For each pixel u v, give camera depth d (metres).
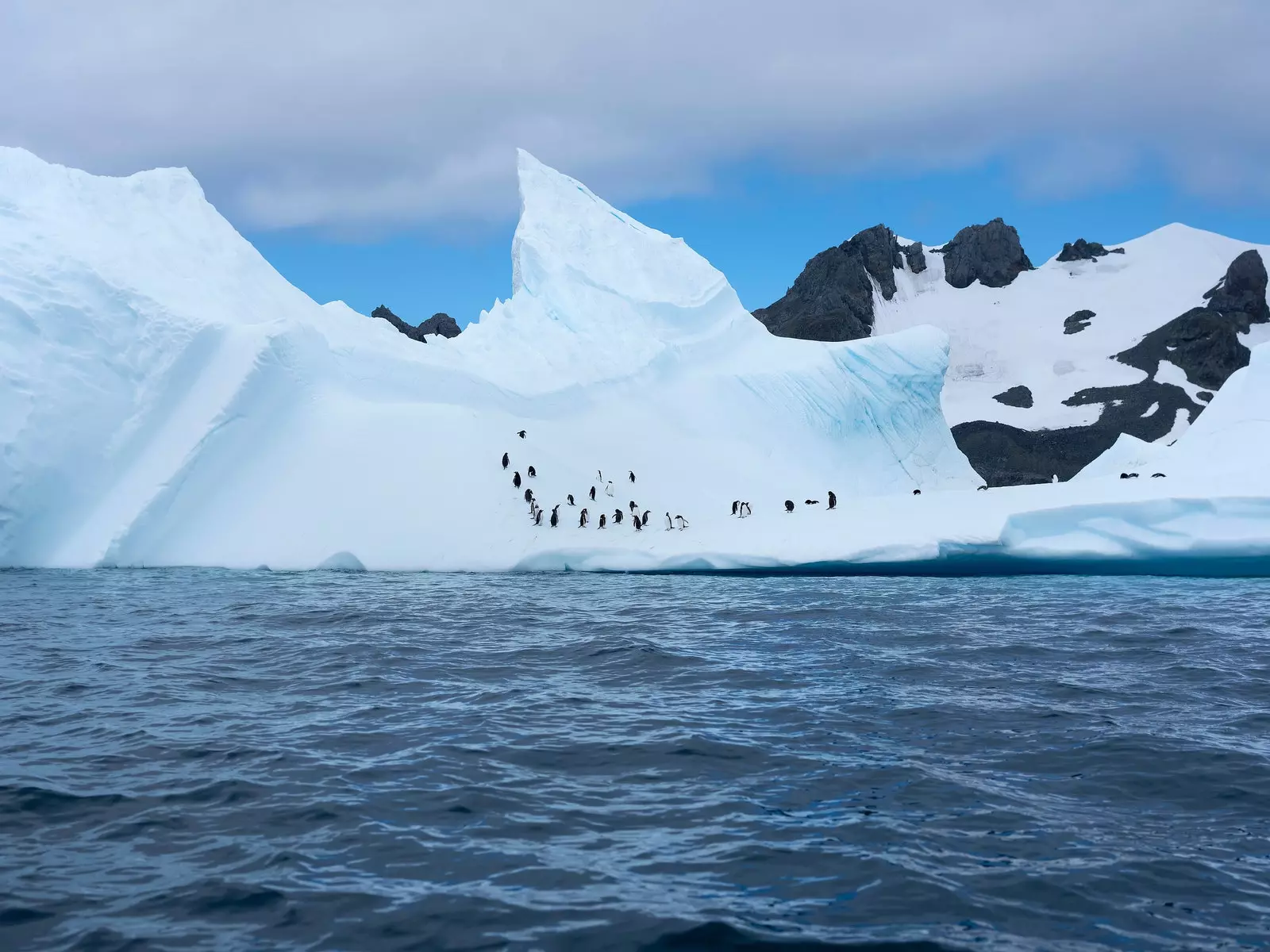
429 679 14.64
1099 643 17.61
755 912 6.71
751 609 22.44
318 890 7.04
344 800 8.92
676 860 7.59
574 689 13.87
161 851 7.75
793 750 10.59
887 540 29.34
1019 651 16.81
